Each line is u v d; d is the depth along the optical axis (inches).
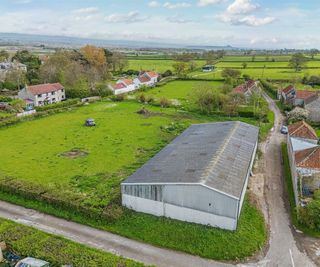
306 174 1552.7
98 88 4239.7
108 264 1025.5
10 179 1622.8
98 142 2313.0
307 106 2962.6
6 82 4534.9
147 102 3641.7
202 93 3198.8
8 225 1268.5
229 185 1306.6
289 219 1379.2
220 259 1116.5
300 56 6471.5
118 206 1398.9
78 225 1325.0
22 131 2623.0
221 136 1935.3
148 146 2214.6
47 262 1020.5
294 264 1100.5
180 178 1333.7
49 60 4931.1
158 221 1316.4
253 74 5836.6
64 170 1834.4
